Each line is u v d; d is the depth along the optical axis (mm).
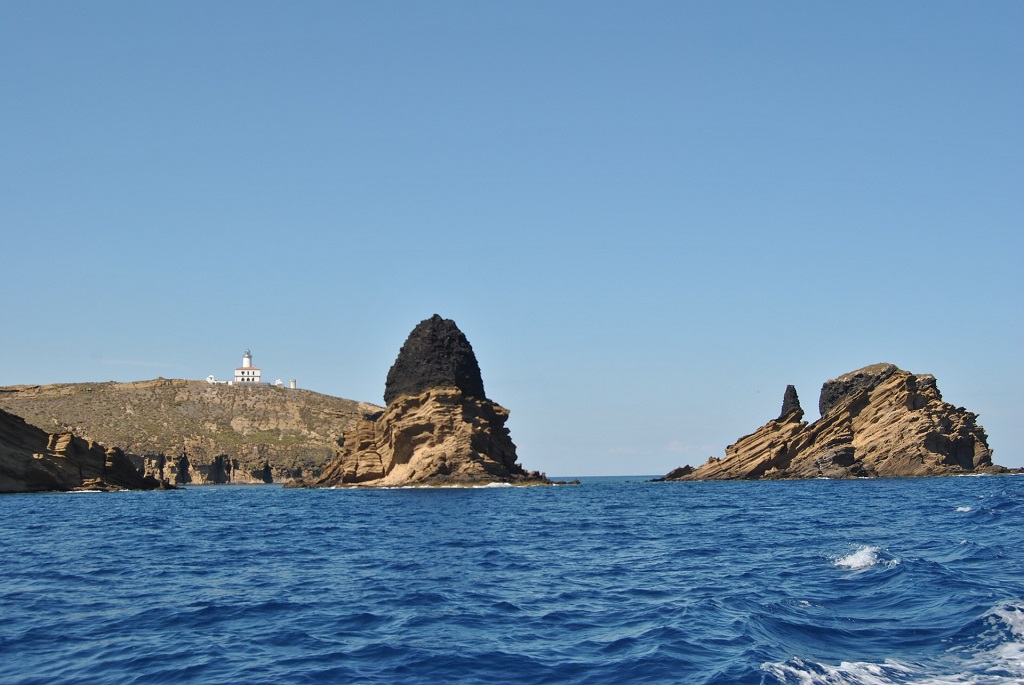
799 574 33094
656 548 45312
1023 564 32688
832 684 18922
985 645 21438
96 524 64812
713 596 29172
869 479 137750
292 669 21047
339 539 52500
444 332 148125
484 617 26891
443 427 141750
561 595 30688
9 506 90750
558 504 91438
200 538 53281
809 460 146625
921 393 146750
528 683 19844
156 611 27953
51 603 29375
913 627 23484
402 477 141625
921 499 80938
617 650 22422
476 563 39938
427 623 26062
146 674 20703
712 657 21281
